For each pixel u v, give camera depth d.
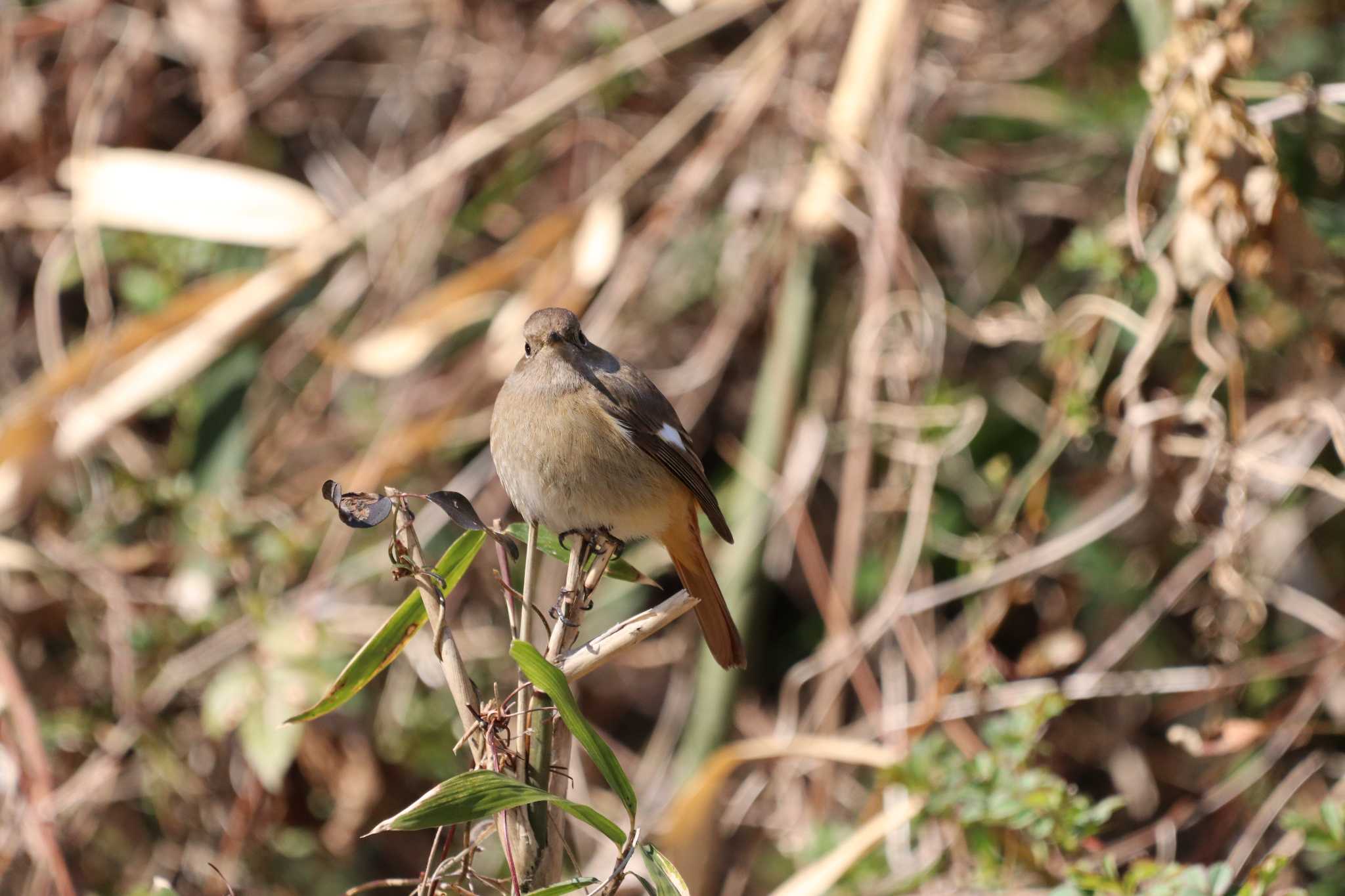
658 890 4.79
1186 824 9.68
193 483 10.90
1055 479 11.01
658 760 10.75
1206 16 8.31
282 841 10.37
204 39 11.89
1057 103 11.93
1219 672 9.33
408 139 12.43
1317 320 9.19
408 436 10.60
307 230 10.52
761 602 10.71
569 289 10.54
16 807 9.21
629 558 11.52
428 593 4.92
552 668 4.54
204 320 10.31
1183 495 8.80
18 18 11.84
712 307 11.91
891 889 8.59
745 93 11.03
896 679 10.27
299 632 9.91
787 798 10.09
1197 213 8.37
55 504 11.11
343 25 12.31
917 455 10.03
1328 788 10.08
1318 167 10.50
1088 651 11.22
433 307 10.53
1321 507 10.62
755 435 10.61
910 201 11.05
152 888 8.55
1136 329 9.02
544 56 11.99
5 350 11.99
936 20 11.11
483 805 4.52
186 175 10.52
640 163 11.06
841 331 10.95
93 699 10.66
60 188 11.84
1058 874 7.96
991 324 9.91
